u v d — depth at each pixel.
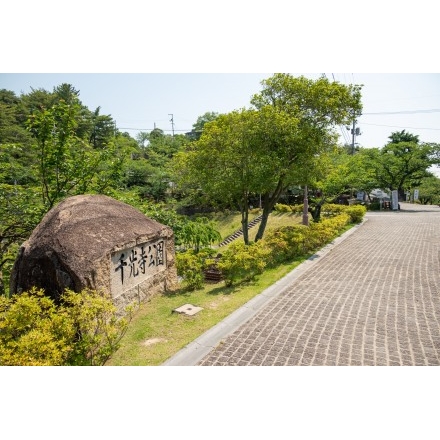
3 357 4.11
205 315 6.98
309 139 13.02
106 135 41.69
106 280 6.43
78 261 5.96
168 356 5.39
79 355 4.84
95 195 8.05
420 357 5.25
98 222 6.96
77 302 5.11
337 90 12.98
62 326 4.74
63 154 10.70
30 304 4.82
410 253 12.30
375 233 17.14
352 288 8.56
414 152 33.72
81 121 35.91
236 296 8.00
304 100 13.66
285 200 32.94
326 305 7.44
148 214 12.12
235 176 13.89
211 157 13.90
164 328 6.48
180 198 34.94
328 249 13.10
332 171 19.28
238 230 28.73
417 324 6.41
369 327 6.31
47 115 10.41
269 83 13.98
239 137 13.52
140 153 46.28
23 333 4.78
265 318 6.79
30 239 6.56
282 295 8.14
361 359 5.20
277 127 12.59
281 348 5.58
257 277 9.50
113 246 6.67
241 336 6.02
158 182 32.44
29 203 10.56
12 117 32.91
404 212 30.22
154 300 8.02
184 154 15.64
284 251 11.15
